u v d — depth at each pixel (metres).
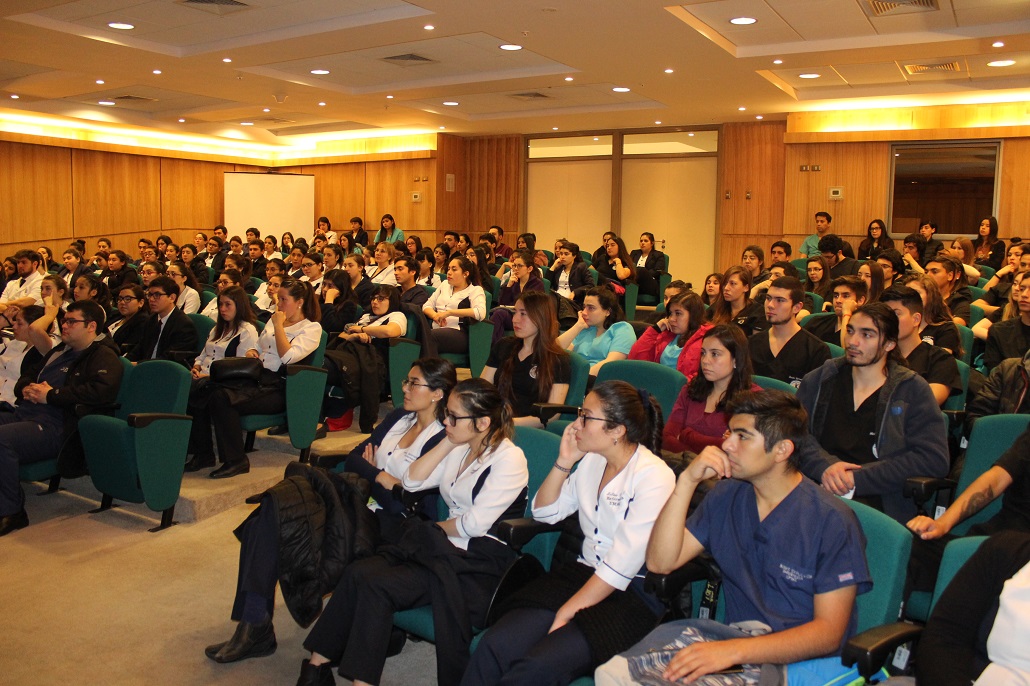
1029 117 9.84
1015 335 4.23
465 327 6.62
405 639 3.07
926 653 1.84
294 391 4.75
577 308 7.31
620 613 2.26
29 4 6.41
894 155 10.74
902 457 2.81
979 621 1.87
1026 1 6.30
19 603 3.35
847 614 1.95
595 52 7.77
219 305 5.11
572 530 2.59
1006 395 3.35
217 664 2.92
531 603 2.33
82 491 4.67
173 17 7.12
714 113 11.31
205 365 5.12
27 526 4.16
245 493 4.49
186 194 15.67
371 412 5.47
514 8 6.34
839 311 4.83
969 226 10.40
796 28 7.20
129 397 4.37
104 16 7.09
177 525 4.20
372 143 15.03
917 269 8.31
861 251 10.08
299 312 5.04
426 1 6.19
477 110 11.91
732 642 1.92
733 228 12.29
